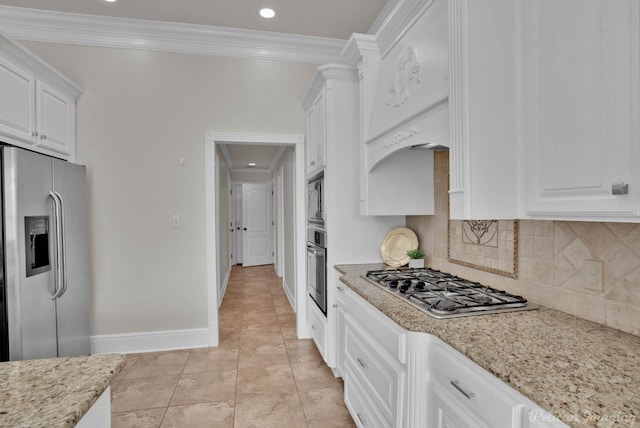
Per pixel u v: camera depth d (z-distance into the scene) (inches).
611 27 33.2
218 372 103.6
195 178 122.7
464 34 46.1
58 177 87.1
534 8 43.3
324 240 102.4
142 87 119.0
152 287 120.6
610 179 33.6
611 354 38.1
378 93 80.1
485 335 44.1
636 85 31.1
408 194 88.3
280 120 129.1
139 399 88.9
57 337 85.7
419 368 49.4
